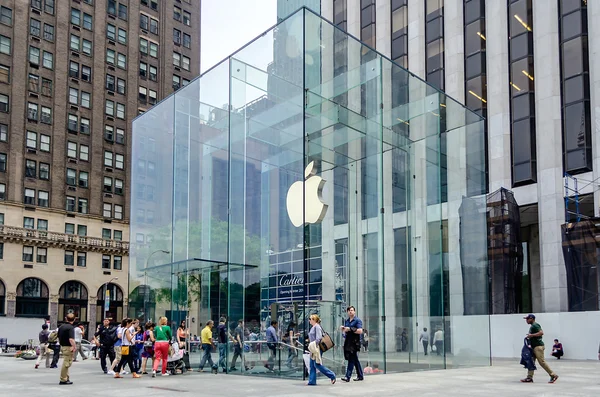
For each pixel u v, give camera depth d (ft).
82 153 244.83
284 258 57.72
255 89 63.82
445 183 74.59
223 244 65.57
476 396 41.78
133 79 267.59
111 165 254.68
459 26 135.64
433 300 70.28
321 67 59.11
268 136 61.31
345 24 163.22
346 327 53.78
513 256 112.47
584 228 102.06
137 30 272.72
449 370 68.80
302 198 55.83
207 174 69.77
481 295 78.18
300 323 54.90
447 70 136.15
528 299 138.51
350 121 62.23
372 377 57.98
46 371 71.41
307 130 56.75
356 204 61.87
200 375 61.26
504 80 126.11
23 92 228.02
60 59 241.76
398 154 68.54
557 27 118.83
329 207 58.85
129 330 60.70
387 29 151.53
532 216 130.62
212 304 65.87
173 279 71.97
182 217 72.64
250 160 63.52
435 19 140.56
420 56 142.10
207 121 70.74
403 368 65.05
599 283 99.25
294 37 58.39
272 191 59.93
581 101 113.09
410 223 69.00
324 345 50.34
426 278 69.82
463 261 75.87
